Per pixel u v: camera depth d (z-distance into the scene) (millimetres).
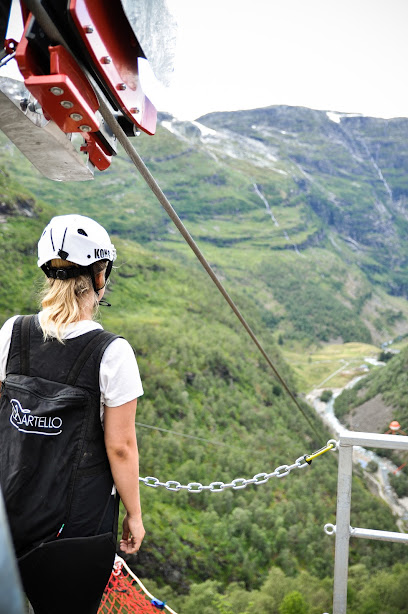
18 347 1556
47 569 1455
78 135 1451
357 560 66062
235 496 73875
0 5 1178
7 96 1210
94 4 1204
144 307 122250
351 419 115312
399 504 78062
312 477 81750
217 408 96125
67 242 1549
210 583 60188
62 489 1461
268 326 172750
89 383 1490
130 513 1610
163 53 1471
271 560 65188
